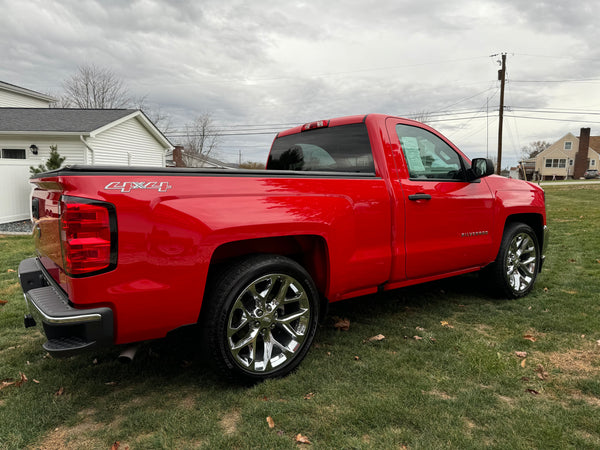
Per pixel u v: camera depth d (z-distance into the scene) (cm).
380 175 320
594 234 840
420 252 337
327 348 307
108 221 201
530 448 192
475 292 452
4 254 703
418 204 334
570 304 400
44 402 239
